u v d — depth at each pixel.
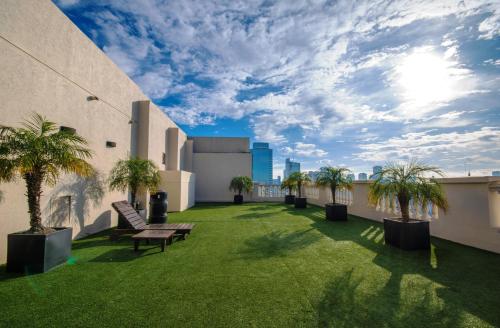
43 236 3.42
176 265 3.70
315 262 3.76
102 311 2.31
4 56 3.90
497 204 4.36
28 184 3.58
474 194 4.55
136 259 4.04
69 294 2.69
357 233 5.99
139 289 2.82
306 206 12.44
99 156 6.88
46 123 3.80
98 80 6.82
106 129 7.26
